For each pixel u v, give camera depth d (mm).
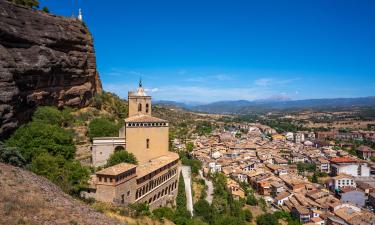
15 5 87625
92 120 108188
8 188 44812
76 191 63219
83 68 120375
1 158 60062
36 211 39875
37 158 63562
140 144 92312
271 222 112625
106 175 63531
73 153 75938
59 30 104000
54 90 102750
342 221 114938
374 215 122750
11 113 71688
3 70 70500
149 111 105938
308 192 152375
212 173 145625
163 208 76312
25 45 87000
